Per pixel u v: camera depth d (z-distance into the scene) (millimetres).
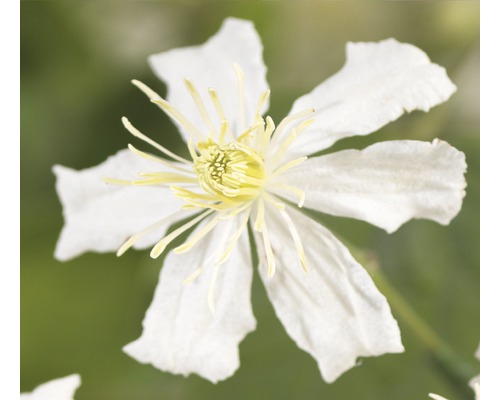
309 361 217
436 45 234
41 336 232
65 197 204
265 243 189
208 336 194
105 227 201
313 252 191
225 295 194
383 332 186
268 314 218
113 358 232
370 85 191
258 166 192
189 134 198
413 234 222
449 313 219
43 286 234
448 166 183
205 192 198
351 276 188
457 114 228
